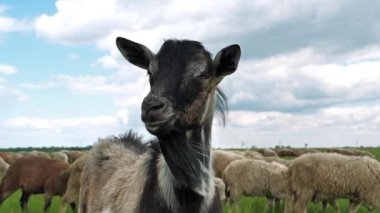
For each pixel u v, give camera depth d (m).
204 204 2.19
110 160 3.07
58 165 7.06
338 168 6.12
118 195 2.64
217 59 2.27
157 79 2.15
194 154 2.18
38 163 7.09
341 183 6.09
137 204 2.34
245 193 7.53
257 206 7.82
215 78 2.28
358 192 6.07
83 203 3.15
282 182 7.16
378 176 6.00
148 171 2.38
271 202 7.52
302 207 6.35
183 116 2.12
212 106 2.29
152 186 2.29
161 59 2.21
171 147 2.14
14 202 8.08
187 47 2.22
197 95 2.16
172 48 2.22
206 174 2.21
